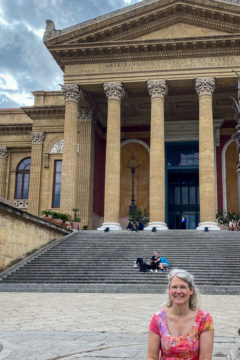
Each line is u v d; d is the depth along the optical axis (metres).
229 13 31.33
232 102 37.75
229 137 39.91
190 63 32.28
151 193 30.78
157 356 3.40
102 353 6.02
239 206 35.50
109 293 17.48
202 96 31.67
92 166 37.22
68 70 33.97
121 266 21.28
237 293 17.02
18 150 44.84
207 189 29.98
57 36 33.41
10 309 11.51
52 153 41.12
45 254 24.19
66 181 31.78
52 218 29.38
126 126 42.19
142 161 41.38
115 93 32.88
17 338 7.25
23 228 23.55
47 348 6.40
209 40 31.30
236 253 22.50
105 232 28.62
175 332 3.37
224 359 5.62
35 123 41.97
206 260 21.47
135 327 8.52
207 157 30.47
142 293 17.47
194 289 3.47
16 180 44.22
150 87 32.47
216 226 29.36
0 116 45.59
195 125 40.78
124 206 40.72
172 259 21.97
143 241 25.48
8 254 22.02
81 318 9.79
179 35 32.75
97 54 33.50
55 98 42.38
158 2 32.31
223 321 9.34
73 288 18.17
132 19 32.69
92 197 36.69
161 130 31.73
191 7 31.88
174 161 41.44
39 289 18.33
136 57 33.09
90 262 22.22
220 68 31.80
